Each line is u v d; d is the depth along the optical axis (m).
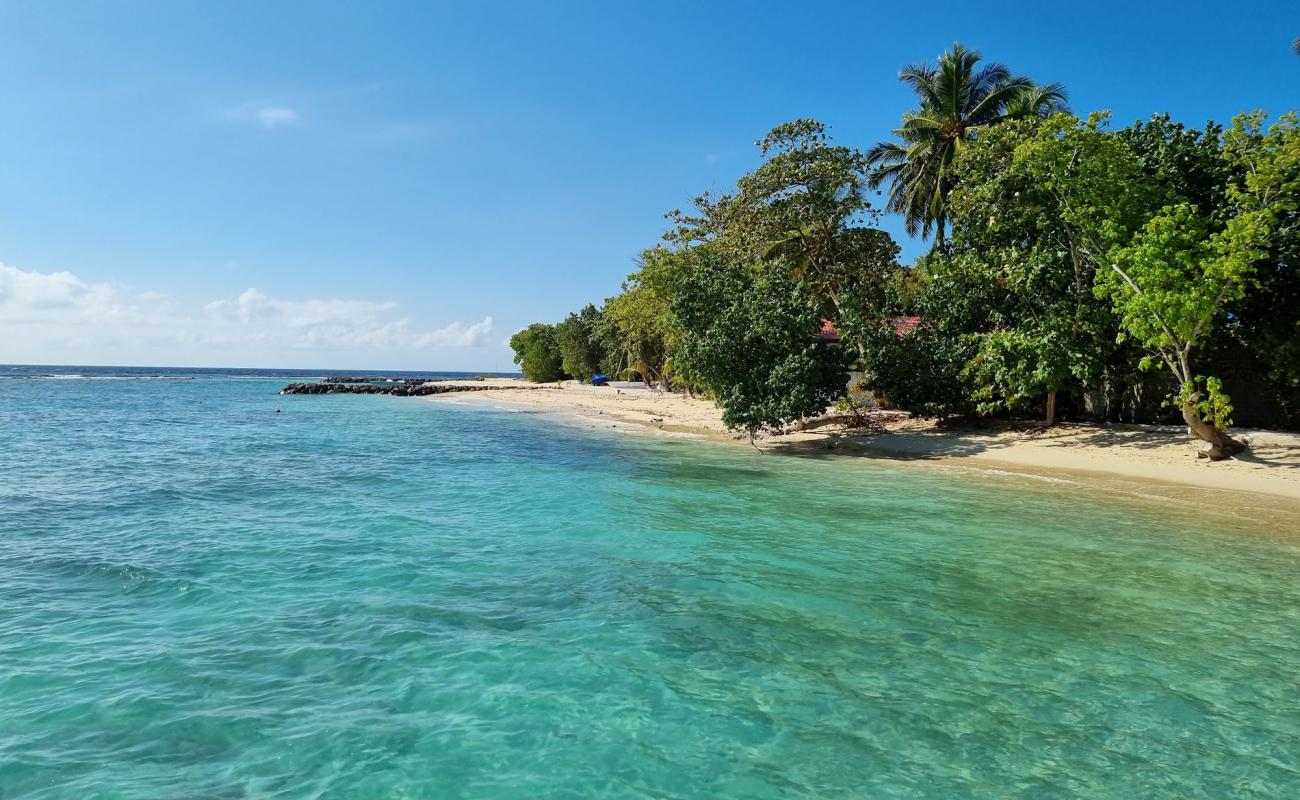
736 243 34.28
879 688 6.16
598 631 7.43
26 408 47.12
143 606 8.12
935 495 15.45
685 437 28.84
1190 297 15.99
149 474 18.64
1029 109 31.20
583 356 88.94
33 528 12.15
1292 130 15.41
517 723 5.52
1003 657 6.82
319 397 69.62
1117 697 6.02
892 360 24.66
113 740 5.18
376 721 5.52
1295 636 7.35
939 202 32.28
